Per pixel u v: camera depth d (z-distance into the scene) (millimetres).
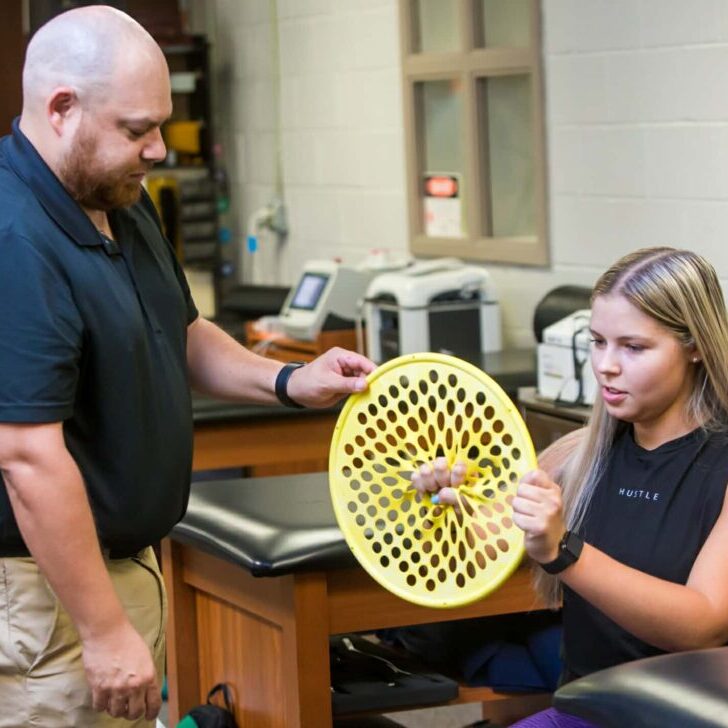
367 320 5273
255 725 2998
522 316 5461
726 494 2070
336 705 2859
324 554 2674
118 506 2254
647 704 1600
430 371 2191
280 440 4418
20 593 2223
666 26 4605
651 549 2119
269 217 7105
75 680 2271
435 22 5801
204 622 3203
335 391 2500
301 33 6738
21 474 2098
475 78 5508
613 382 2145
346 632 2781
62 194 2158
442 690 2943
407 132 5949
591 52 4930
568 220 5152
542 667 2984
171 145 7379
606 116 4906
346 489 2248
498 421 2121
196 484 3264
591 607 2195
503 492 2094
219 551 2814
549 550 1953
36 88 2154
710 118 4492
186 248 7328
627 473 2195
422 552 2182
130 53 2129
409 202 6000
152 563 2416
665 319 2100
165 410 2316
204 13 7625
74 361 2131
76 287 2148
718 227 4512
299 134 6871
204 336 2670
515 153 5492
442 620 2824
